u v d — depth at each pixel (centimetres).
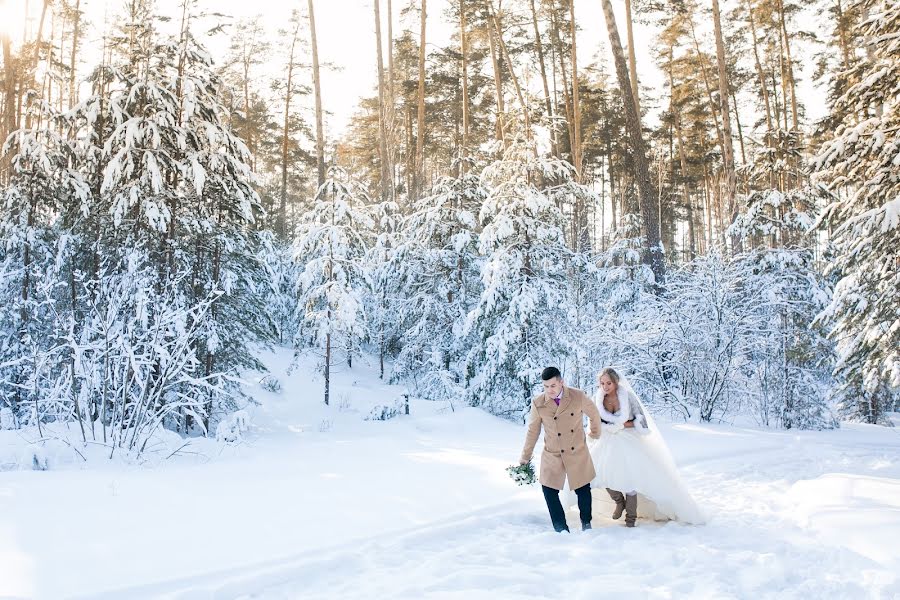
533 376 1302
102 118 1177
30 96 1229
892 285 879
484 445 966
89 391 830
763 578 394
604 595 360
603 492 600
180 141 1148
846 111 1009
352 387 1884
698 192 4288
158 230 1133
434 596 362
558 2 2520
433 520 515
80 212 1175
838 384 1489
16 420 1021
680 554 450
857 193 916
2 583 353
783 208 1523
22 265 1209
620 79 1712
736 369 1365
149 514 504
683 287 1450
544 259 1378
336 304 1573
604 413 575
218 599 359
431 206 1862
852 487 624
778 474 779
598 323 1385
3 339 1141
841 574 404
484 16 2417
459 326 1695
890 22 897
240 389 1323
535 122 1512
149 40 1204
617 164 3800
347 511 534
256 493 591
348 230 1619
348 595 366
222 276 1237
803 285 1422
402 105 3166
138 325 1042
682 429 1176
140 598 347
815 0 2402
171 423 1191
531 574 400
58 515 487
